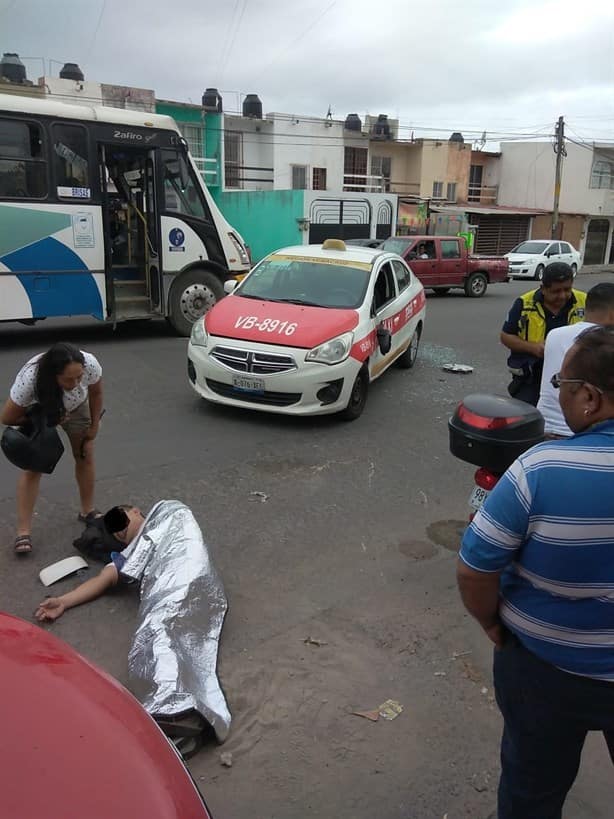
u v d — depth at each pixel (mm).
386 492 5215
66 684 1836
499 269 20594
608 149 40438
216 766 2588
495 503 1681
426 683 3094
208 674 2953
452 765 2637
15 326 11727
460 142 37812
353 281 7488
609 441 1619
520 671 1808
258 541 4332
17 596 3607
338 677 3104
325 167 32688
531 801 1913
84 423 4137
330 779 2547
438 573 4043
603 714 1755
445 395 8281
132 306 10516
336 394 6551
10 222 9039
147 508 4727
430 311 16484
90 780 1521
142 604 3324
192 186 10500
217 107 29281
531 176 42000
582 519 1582
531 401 4520
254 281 7742
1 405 6969
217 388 6723
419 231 32844
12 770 1495
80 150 9430
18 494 4000
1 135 8852
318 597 3734
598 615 1675
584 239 41719
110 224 10516
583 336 1709
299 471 5547
